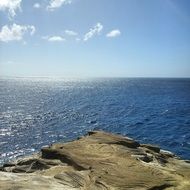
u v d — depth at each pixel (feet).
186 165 47.65
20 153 113.39
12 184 28.99
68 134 144.66
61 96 377.09
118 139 55.16
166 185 35.22
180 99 320.50
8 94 418.51
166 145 111.65
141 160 44.70
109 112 215.10
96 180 34.83
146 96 361.92
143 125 156.76
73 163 41.98
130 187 33.86
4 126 166.91
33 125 169.68
